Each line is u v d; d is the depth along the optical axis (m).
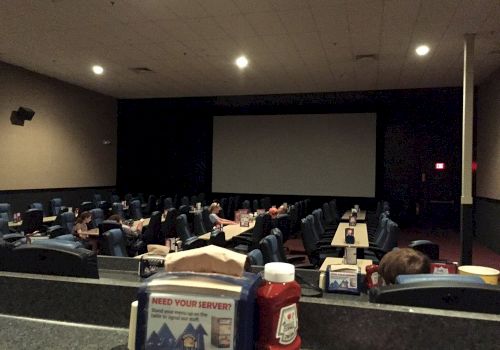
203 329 0.79
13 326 1.16
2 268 1.33
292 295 0.86
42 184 8.88
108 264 2.24
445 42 6.04
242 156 10.83
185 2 4.80
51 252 1.28
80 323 1.17
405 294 1.02
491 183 7.64
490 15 4.98
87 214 5.55
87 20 5.45
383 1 4.65
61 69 8.23
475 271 1.54
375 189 9.88
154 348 0.81
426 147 9.64
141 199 10.53
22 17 5.38
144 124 11.52
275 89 9.80
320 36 5.88
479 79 8.18
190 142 11.26
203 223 6.11
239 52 6.74
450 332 0.93
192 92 10.40
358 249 4.86
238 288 0.80
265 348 0.82
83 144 10.15
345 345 0.99
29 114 8.19
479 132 8.69
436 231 9.23
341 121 10.09
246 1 4.73
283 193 10.50
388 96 9.71
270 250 3.53
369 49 6.46
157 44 6.41
